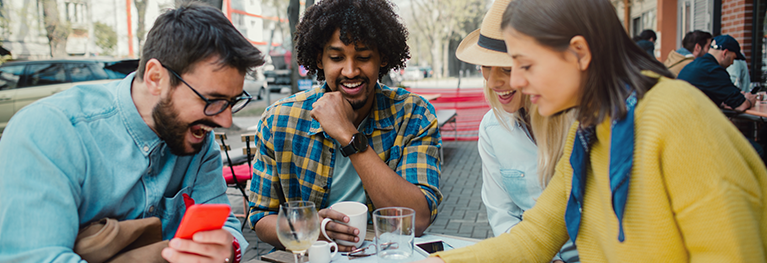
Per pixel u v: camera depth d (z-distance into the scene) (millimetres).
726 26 7109
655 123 930
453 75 49562
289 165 1974
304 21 1913
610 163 1000
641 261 1023
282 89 20125
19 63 8234
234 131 10492
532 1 991
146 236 1280
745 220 882
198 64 1205
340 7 1747
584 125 1044
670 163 916
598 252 1206
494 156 1919
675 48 9656
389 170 1740
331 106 1740
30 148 1146
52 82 8320
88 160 1249
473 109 13422
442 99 13773
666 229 969
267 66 20109
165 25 1224
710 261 898
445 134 9844
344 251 1570
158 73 1229
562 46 958
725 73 4523
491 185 1937
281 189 1970
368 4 1761
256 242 3816
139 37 17922
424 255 1545
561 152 1631
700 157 889
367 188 1747
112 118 1316
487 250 1361
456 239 1714
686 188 907
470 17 40781
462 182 5859
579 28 948
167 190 1517
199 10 1242
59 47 18328
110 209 1319
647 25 11117
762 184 959
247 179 3906
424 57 52656
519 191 1856
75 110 1267
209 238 1202
